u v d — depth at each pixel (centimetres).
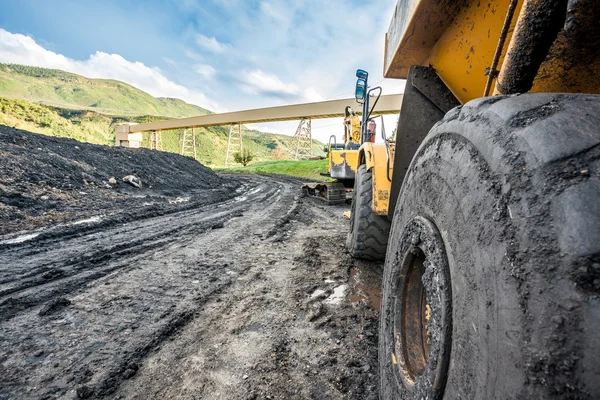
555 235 61
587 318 53
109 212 714
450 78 182
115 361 204
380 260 407
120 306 282
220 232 598
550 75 101
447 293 96
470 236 84
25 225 549
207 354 214
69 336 232
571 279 56
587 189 60
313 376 193
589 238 56
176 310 276
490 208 77
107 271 369
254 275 367
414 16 161
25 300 288
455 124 107
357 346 225
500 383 66
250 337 236
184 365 202
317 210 939
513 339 64
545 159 68
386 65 257
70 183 852
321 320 263
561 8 84
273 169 3562
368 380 190
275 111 3950
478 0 140
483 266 76
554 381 56
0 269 362
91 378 187
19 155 836
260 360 208
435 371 96
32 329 240
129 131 5666
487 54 145
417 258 138
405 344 137
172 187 1249
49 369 195
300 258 434
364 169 387
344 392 180
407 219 144
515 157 74
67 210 680
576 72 97
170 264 402
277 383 186
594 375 52
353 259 425
